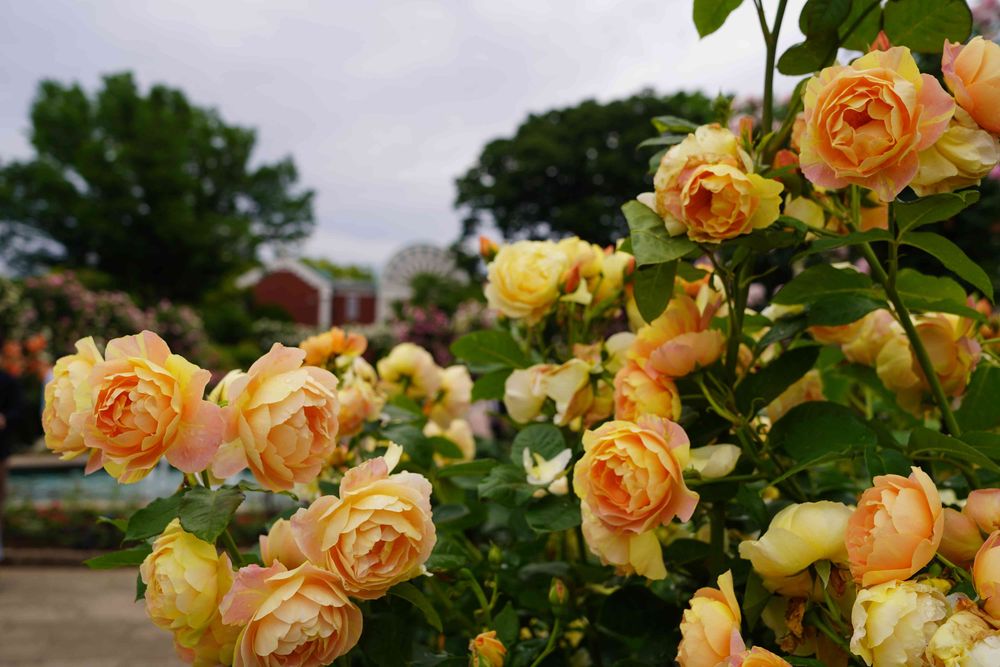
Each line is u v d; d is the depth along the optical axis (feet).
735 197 2.46
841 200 3.24
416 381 5.23
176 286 102.22
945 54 2.33
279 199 122.72
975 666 1.69
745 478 2.73
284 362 2.42
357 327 42.93
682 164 2.58
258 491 2.44
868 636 1.90
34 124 103.60
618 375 2.91
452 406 5.49
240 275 110.63
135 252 98.07
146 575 2.37
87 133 103.60
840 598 2.29
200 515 2.30
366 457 3.82
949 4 2.91
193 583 2.27
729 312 2.99
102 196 99.14
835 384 4.19
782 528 2.21
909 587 1.88
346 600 2.27
